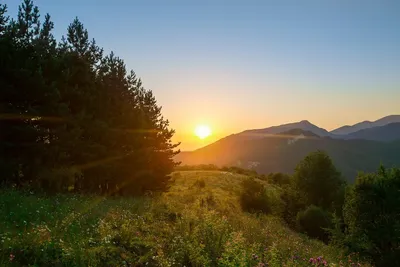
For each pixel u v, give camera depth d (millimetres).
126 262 7902
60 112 19438
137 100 37406
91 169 25031
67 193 19188
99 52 30297
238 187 59188
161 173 34688
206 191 45188
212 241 9570
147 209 14734
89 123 23750
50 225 9109
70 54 23328
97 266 7215
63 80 21250
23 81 17906
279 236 16703
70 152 21969
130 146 29641
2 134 18406
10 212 9414
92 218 10891
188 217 12344
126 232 9484
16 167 17922
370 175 29094
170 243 9656
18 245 6984
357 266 13695
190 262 8562
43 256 6848
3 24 19375
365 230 25234
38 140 19750
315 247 17703
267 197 45750
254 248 9703
